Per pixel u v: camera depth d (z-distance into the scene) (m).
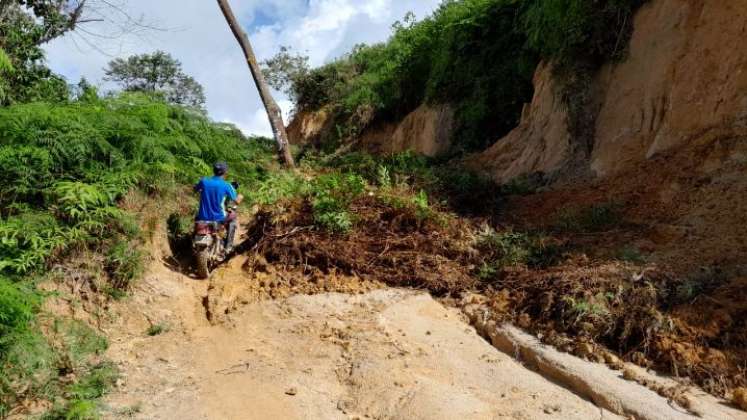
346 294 5.96
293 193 7.37
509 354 5.11
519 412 4.21
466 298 5.97
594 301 5.17
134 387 4.48
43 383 4.21
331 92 27.61
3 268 4.98
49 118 6.39
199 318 5.60
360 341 5.18
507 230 7.23
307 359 4.98
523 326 5.33
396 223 7.13
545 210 8.41
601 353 4.80
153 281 5.80
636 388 4.35
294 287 6.06
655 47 9.10
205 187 6.25
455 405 4.25
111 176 6.19
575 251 6.43
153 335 5.25
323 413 4.28
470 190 9.02
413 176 9.52
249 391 4.51
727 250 5.78
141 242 5.98
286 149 12.41
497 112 15.30
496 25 16.19
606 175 8.83
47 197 5.79
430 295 6.09
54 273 5.18
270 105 12.55
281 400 4.41
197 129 8.81
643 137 8.81
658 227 6.72
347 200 7.27
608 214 7.33
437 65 18.55
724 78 7.84
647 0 9.53
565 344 4.97
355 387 4.59
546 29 12.12
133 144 6.84
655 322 4.86
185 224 6.70
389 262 6.49
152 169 6.70
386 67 24.89
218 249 6.46
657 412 4.02
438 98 18.08
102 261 5.54
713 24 8.24
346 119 25.64
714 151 7.33
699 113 8.02
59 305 5.05
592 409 4.23
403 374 4.68
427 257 6.55
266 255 6.54
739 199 6.47
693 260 5.73
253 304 5.80
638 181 7.95
